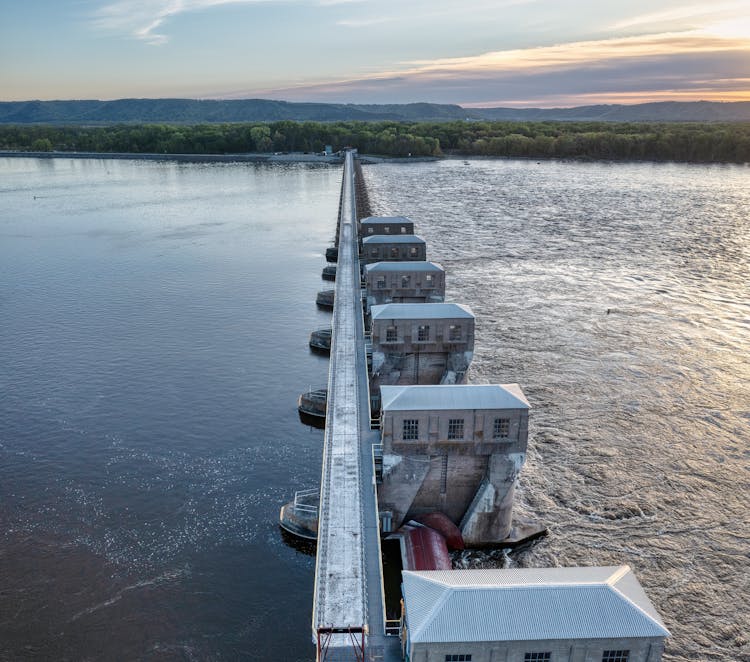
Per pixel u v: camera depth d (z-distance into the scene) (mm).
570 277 146750
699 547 61156
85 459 73875
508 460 59531
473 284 141625
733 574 57875
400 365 80812
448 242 181750
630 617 36719
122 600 53750
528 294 134375
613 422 82688
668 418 83438
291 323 120125
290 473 72250
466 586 38031
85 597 53969
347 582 48375
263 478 71250
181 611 52969
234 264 162250
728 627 52375
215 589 55406
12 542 60031
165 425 81812
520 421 58469
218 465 73438
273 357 104062
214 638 50594
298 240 190625
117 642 49812
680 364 99062
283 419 84250
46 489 68188
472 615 36656
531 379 94312
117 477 70625
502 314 122125
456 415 58375
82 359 101938
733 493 68750
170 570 57281
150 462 73625
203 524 63406
